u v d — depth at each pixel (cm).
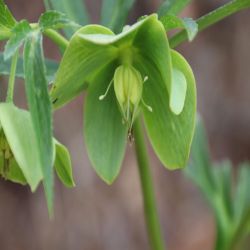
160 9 32
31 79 28
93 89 30
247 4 30
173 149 30
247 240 48
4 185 53
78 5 34
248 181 40
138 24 28
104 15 34
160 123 30
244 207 39
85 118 31
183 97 29
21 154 28
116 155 31
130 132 30
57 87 29
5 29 30
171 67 28
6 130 28
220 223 38
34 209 52
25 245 52
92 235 52
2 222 52
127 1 34
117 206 53
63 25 28
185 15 53
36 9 50
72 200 53
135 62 30
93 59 29
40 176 28
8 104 28
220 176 39
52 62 33
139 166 33
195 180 39
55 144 29
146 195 34
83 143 52
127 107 30
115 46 30
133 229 53
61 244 52
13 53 28
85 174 52
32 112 27
